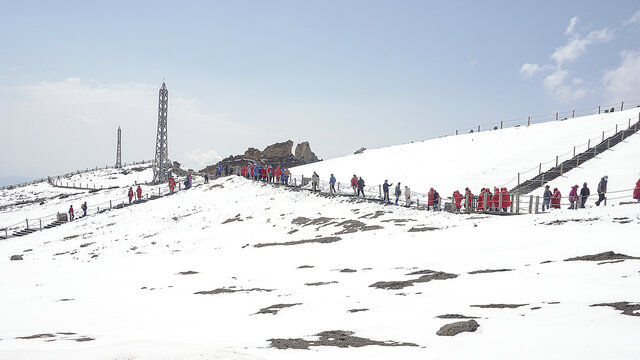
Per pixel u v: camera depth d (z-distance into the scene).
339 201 35.78
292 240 27.12
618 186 34.50
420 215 27.52
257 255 23.19
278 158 93.56
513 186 41.53
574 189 23.98
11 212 69.06
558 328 6.79
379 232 24.20
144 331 10.09
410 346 6.79
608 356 5.35
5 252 37.44
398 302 10.60
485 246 17.02
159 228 37.75
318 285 14.34
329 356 6.40
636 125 46.47
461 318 8.31
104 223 43.44
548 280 10.52
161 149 71.44
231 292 14.67
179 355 5.62
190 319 11.27
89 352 6.11
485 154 53.28
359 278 14.73
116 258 28.25
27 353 6.27
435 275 13.39
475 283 11.56
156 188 65.44
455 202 28.31
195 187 54.91
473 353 6.07
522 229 18.95
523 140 54.66
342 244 22.66
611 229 15.83
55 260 29.53
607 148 42.97
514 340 6.48
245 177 53.38
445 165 53.00
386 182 32.28
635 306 7.39
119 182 90.88
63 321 11.97
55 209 64.56
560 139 50.28
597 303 7.94
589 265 11.34
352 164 66.31
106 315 12.52
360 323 8.91
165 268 22.16
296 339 7.89
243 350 7.04
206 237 32.22
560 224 18.66
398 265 16.20
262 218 35.41
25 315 13.03
